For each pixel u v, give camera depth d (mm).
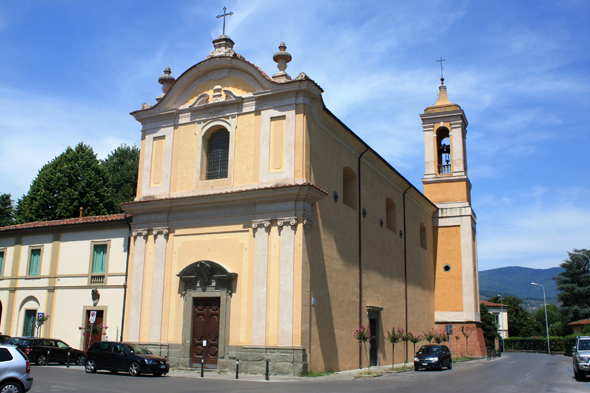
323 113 22844
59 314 27469
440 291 39531
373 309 26484
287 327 19688
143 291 23344
